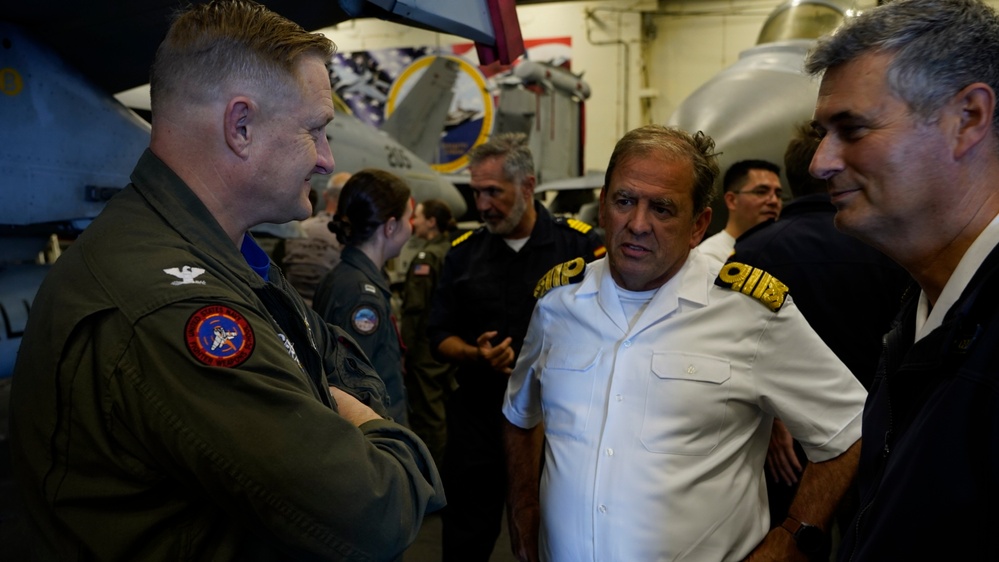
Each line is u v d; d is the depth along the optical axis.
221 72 0.85
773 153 4.17
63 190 2.62
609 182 1.19
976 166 0.70
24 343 0.83
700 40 10.42
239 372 0.74
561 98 10.05
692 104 4.54
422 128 10.43
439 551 2.69
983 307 0.65
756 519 1.19
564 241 2.17
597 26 10.52
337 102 7.17
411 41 10.84
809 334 1.17
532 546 1.37
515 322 2.11
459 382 2.14
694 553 1.11
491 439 2.06
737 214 2.45
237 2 0.89
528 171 2.09
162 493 0.77
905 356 0.74
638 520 1.11
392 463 0.83
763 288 1.17
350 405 0.99
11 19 2.44
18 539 2.19
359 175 1.94
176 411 0.73
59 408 0.76
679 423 1.12
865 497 0.79
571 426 1.21
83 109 2.68
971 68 0.68
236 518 0.75
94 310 0.76
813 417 1.15
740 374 1.14
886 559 0.67
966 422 0.63
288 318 0.94
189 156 0.87
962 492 0.62
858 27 0.73
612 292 1.23
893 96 0.71
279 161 0.89
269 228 3.54
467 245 2.25
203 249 0.84
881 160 0.72
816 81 0.85
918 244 0.75
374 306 1.82
